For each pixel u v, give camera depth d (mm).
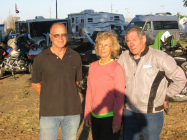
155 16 19797
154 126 2760
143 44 2756
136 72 2766
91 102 2930
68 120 2830
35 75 2809
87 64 6277
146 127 2783
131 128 2891
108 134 2760
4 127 4703
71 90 2809
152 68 2715
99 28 27719
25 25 25656
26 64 9445
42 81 2801
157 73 2715
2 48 9117
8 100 6523
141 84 2734
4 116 5270
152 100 2725
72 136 2887
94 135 2910
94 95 2820
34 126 4766
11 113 5473
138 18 19969
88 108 2941
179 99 5137
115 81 2725
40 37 25766
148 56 2742
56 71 2738
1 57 9109
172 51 6039
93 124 2883
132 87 2795
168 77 2734
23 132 4484
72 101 2809
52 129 2777
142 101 2740
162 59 2676
